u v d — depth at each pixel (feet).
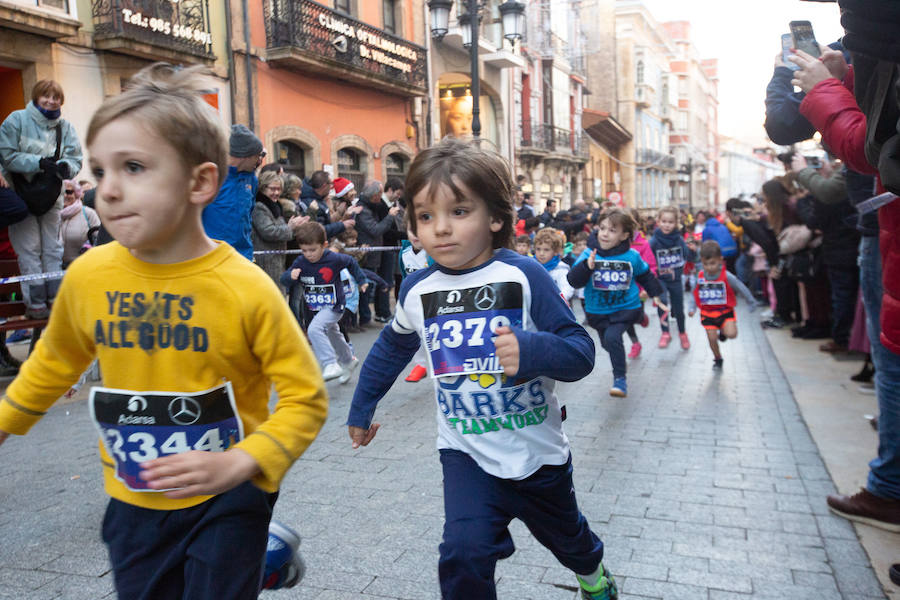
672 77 207.92
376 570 9.61
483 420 6.84
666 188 196.65
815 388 20.92
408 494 12.48
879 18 6.43
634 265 20.43
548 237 23.59
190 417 5.32
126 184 4.81
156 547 5.53
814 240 29.32
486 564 6.33
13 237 21.99
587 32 111.96
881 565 9.79
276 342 5.33
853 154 8.52
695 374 23.66
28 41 34.22
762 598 8.93
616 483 13.12
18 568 9.68
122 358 5.33
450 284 6.96
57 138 22.47
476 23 42.45
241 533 5.39
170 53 40.19
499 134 84.17
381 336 7.56
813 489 12.71
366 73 55.47
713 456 14.73
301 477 13.42
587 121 129.80
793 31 10.10
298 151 52.95
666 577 9.47
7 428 5.74
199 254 5.32
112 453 5.49
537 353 6.05
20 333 29.27
